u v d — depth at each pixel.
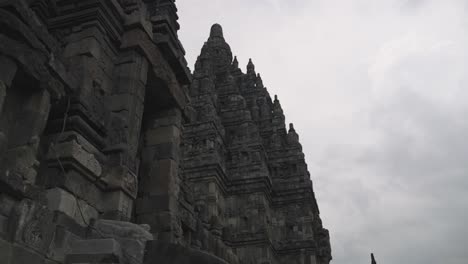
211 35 48.31
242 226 32.91
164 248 9.07
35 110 8.60
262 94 46.78
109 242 8.48
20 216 7.47
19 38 8.17
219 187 32.97
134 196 11.29
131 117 12.18
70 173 9.74
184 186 18.53
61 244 8.44
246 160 35.44
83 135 10.50
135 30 13.13
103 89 12.07
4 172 7.38
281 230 36.88
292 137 41.88
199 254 9.05
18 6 8.12
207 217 29.80
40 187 8.77
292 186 38.50
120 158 11.02
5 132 8.38
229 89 41.19
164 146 14.75
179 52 15.41
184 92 17.16
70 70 10.67
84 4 12.35
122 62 12.87
